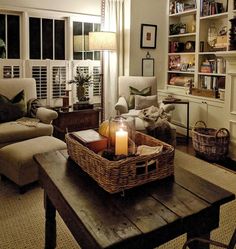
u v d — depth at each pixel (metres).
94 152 1.66
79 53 5.27
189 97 4.88
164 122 3.91
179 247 2.10
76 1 5.05
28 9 4.69
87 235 1.17
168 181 1.56
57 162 1.81
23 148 2.96
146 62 5.48
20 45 4.78
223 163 3.86
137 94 4.90
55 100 5.12
